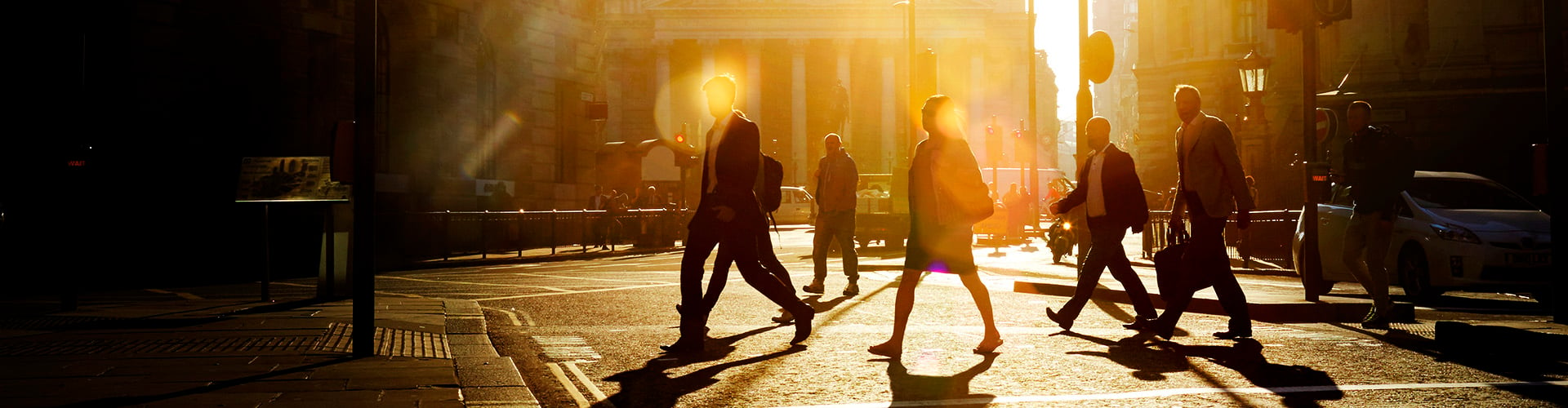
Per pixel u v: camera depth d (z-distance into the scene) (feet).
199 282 47.52
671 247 91.71
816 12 324.80
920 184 23.00
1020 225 104.42
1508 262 36.76
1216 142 25.66
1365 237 28.45
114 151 63.98
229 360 20.85
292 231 71.10
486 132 100.48
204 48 70.23
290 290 41.09
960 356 22.85
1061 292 39.34
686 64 343.26
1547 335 22.33
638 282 46.93
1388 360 22.13
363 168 20.88
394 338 24.41
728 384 19.30
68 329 26.30
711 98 24.64
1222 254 25.81
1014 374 20.34
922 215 22.99
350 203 35.32
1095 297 38.11
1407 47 99.40
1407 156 27.86
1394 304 29.91
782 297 24.64
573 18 113.19
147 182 65.87
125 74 65.00
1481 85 93.50
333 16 79.41
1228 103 100.94
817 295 39.09
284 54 75.51
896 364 21.67
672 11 325.83
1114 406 16.97
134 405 16.12
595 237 84.07
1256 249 61.36
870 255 78.28
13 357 21.30
